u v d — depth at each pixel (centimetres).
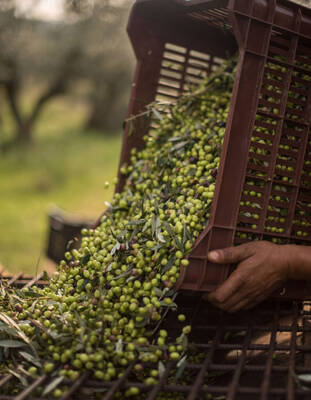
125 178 213
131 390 121
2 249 583
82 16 1277
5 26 1157
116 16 1295
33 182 990
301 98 165
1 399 111
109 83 1516
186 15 198
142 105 215
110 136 1600
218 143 169
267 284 142
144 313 133
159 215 159
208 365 128
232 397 110
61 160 1187
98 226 199
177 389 118
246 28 139
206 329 161
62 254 429
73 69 1369
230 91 196
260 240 149
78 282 153
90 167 1142
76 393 125
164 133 210
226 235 145
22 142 1357
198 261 142
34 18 1202
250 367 128
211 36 216
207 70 224
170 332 168
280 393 114
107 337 133
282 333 167
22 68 1282
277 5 145
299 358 148
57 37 1294
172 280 140
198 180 164
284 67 159
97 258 154
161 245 142
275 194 151
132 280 146
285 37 153
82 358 122
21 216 759
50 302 147
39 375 126
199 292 152
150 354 131
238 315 167
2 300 157
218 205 142
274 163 148
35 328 135
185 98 206
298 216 158
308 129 152
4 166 1137
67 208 827
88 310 141
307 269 139
